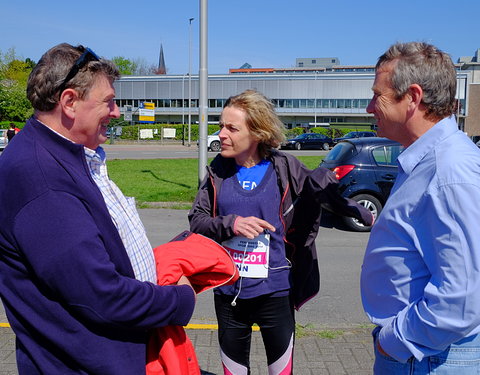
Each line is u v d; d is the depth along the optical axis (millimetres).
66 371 1460
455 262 1445
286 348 2426
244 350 2480
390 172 8148
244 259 2330
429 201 1521
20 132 1501
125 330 1495
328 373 3238
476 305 1437
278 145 2379
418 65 1637
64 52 1499
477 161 1512
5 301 1440
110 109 1603
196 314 4414
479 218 1438
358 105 65625
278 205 2367
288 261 2428
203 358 3457
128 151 31562
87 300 1360
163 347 1644
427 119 1683
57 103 1484
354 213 2342
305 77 66062
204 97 9766
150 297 1490
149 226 8430
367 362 3406
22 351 1496
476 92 55562
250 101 2279
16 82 46969
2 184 1375
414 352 1568
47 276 1337
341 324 4203
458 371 1599
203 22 9516
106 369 1449
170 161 21781
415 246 1581
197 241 2020
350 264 6234
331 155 8805
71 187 1408
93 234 1391
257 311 2385
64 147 1456
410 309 1580
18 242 1351
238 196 2361
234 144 2312
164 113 69562
